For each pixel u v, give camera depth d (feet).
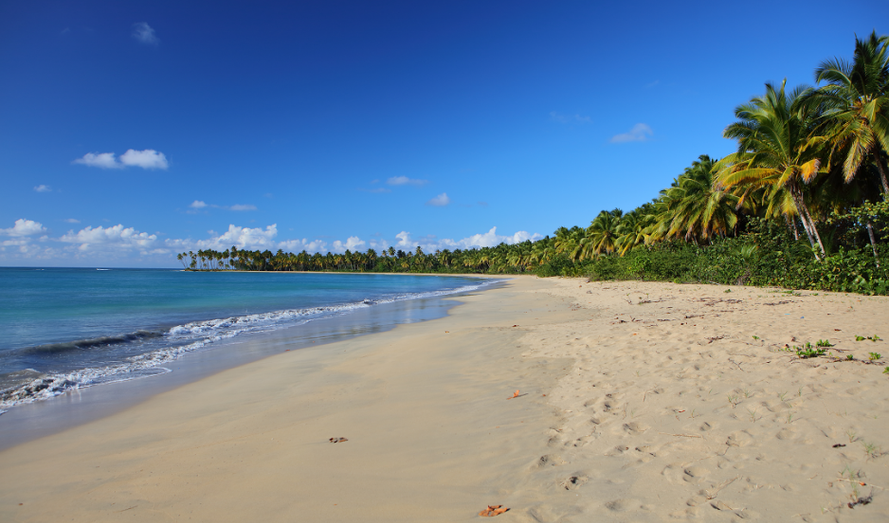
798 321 29.43
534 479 10.87
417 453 13.14
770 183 73.92
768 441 11.15
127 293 115.34
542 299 75.20
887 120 54.39
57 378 24.98
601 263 130.82
